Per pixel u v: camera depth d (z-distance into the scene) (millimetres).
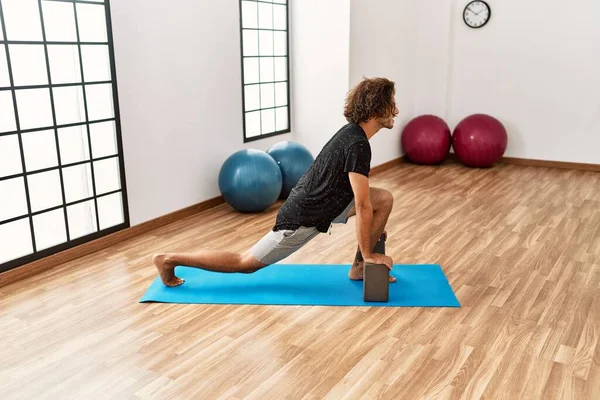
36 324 2854
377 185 5738
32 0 3363
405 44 6613
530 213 4695
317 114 5781
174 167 4477
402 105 6770
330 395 2246
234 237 4160
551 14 6219
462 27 6699
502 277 3395
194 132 4621
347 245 3947
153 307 3029
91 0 3686
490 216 4617
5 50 3219
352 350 2578
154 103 4219
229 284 3291
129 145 4062
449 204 4996
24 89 3363
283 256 3047
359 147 2789
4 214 3357
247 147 5266
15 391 2299
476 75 6750
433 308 2990
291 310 2973
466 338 2680
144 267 3592
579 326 2785
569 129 6395
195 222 4516
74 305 3062
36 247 3539
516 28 6426
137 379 2373
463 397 2229
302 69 5746
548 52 6320
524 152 6688
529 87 6496
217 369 2438
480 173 6266
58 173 3623
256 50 5348
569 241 4008
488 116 6410
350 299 3086
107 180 3971
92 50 3742
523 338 2674
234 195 4551
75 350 2604
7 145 3312
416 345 2619
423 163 6676
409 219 4555
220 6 4680
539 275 3418
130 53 3975
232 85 4945
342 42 5477
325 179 2846
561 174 6191
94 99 3812
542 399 2213
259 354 2553
